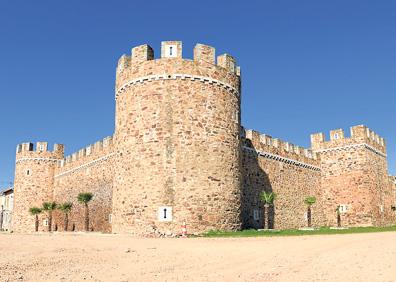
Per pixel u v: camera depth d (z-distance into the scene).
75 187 51.78
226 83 31.17
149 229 28.02
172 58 29.80
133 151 29.73
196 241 22.11
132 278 12.55
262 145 41.81
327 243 19.22
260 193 40.25
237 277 12.51
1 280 12.10
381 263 13.36
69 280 12.30
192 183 28.45
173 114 29.17
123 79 31.59
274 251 17.27
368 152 48.34
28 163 58.69
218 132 30.05
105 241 22.08
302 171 47.25
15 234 28.70
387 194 51.75
